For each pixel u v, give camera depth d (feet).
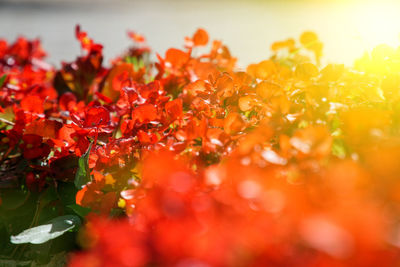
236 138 1.90
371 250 1.60
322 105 1.90
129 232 1.68
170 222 1.68
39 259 2.02
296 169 1.75
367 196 1.67
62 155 2.05
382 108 1.96
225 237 1.64
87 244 1.91
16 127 2.10
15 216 2.08
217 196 1.69
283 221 1.65
